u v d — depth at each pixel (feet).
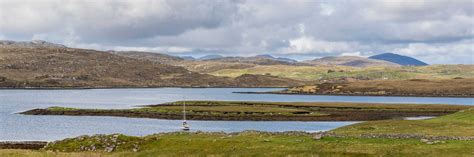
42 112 539.29
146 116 504.02
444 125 252.21
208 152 163.53
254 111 520.83
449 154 149.48
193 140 190.60
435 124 258.37
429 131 229.04
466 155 147.02
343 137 188.96
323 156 150.71
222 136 210.38
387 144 171.12
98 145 194.18
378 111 559.38
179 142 189.98
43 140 318.04
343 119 479.82
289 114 497.46
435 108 581.94
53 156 162.61
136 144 194.49
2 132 368.48
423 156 147.33
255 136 203.21
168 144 189.26
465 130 229.04
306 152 157.07
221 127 411.34
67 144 197.88
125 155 166.20
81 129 393.09
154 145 190.08
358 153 153.89
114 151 186.91
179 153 163.73
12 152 171.73
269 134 208.03
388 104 636.89
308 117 484.33
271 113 504.43
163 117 494.59
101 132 371.76
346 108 589.32
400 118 492.54
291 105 632.79
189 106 618.85
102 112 529.86
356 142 176.86
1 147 262.67
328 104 644.69
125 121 463.83
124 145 192.13
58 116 514.68
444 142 172.35
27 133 361.51
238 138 197.57
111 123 444.14
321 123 447.01
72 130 385.09
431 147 163.32
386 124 269.03
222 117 484.33
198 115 496.23
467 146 163.53
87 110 539.70
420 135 190.08
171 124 437.58
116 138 197.26
